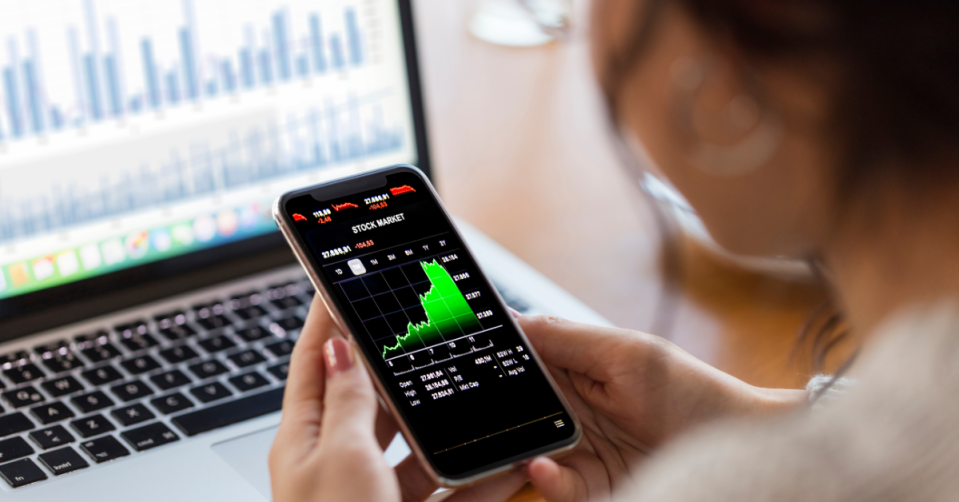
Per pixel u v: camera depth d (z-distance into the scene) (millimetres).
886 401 309
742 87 305
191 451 596
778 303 795
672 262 412
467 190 993
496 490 537
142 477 568
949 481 290
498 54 1196
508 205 973
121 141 757
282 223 556
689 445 351
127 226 763
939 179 303
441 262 572
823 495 297
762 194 335
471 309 557
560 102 1142
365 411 458
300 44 819
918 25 274
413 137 885
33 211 727
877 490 293
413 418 506
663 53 313
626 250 903
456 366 531
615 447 584
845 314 363
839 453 304
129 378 663
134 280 763
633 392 558
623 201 986
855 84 287
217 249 798
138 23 751
